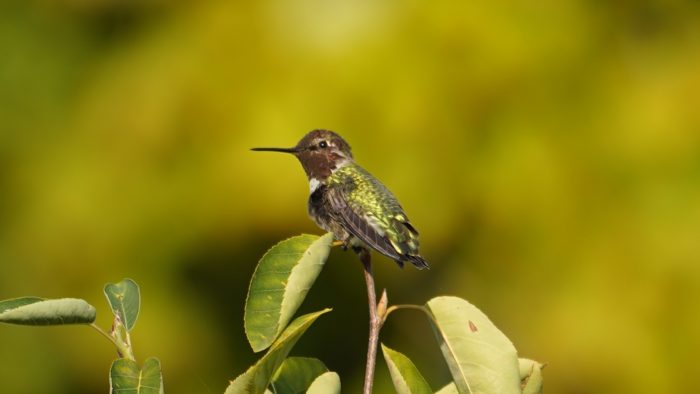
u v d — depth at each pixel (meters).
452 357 4.47
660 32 14.70
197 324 14.62
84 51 15.20
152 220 14.14
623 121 13.97
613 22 14.48
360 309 14.88
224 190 13.66
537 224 13.80
